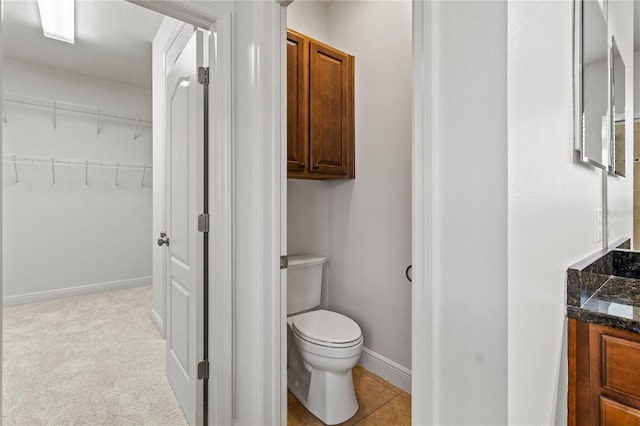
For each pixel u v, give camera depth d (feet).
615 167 4.60
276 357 4.81
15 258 11.27
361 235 7.38
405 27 6.48
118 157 13.24
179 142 6.07
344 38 7.72
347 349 5.56
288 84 6.35
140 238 13.87
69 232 12.25
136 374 7.06
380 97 6.93
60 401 6.10
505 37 2.25
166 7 4.71
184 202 5.80
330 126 7.03
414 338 2.74
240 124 5.06
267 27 4.73
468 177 2.44
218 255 5.16
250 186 4.82
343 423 5.64
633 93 4.61
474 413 2.43
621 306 3.22
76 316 10.34
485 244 2.35
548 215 2.81
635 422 2.87
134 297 12.34
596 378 3.10
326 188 8.23
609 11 4.38
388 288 6.82
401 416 5.82
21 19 8.76
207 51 5.40
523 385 2.45
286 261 4.95
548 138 2.80
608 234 4.63
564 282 3.19
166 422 5.60
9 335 8.88
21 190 11.36
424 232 2.64
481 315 2.38
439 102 2.59
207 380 5.36
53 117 11.83
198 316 5.23
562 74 3.09
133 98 13.48
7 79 10.99
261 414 4.73
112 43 9.96
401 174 6.57
